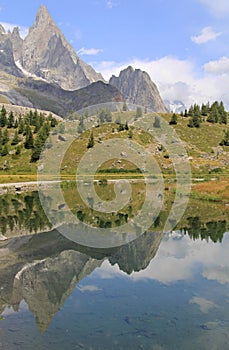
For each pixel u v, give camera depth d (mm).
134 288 14648
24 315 12141
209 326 11422
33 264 17438
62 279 15477
